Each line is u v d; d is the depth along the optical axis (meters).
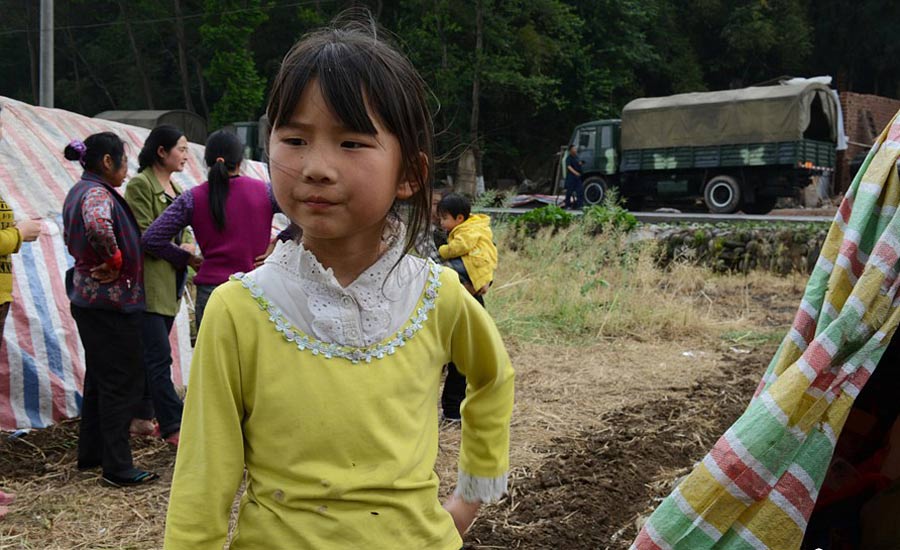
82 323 4.34
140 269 4.43
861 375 2.22
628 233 14.05
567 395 6.43
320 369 1.67
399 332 1.75
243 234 4.69
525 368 7.24
